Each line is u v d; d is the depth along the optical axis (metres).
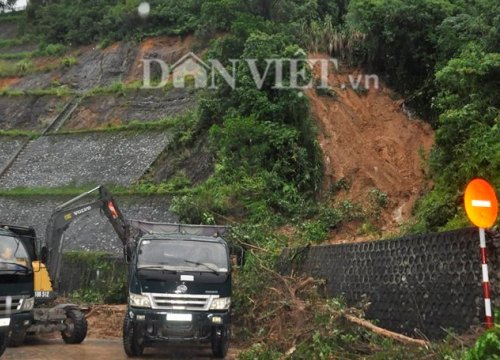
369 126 27.25
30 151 34.69
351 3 30.27
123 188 28.14
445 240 9.30
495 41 19.66
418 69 28.48
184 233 13.38
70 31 48.06
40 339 15.83
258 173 24.08
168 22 44.41
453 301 9.00
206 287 11.41
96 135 34.06
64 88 41.88
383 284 11.27
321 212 22.73
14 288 11.52
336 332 9.59
